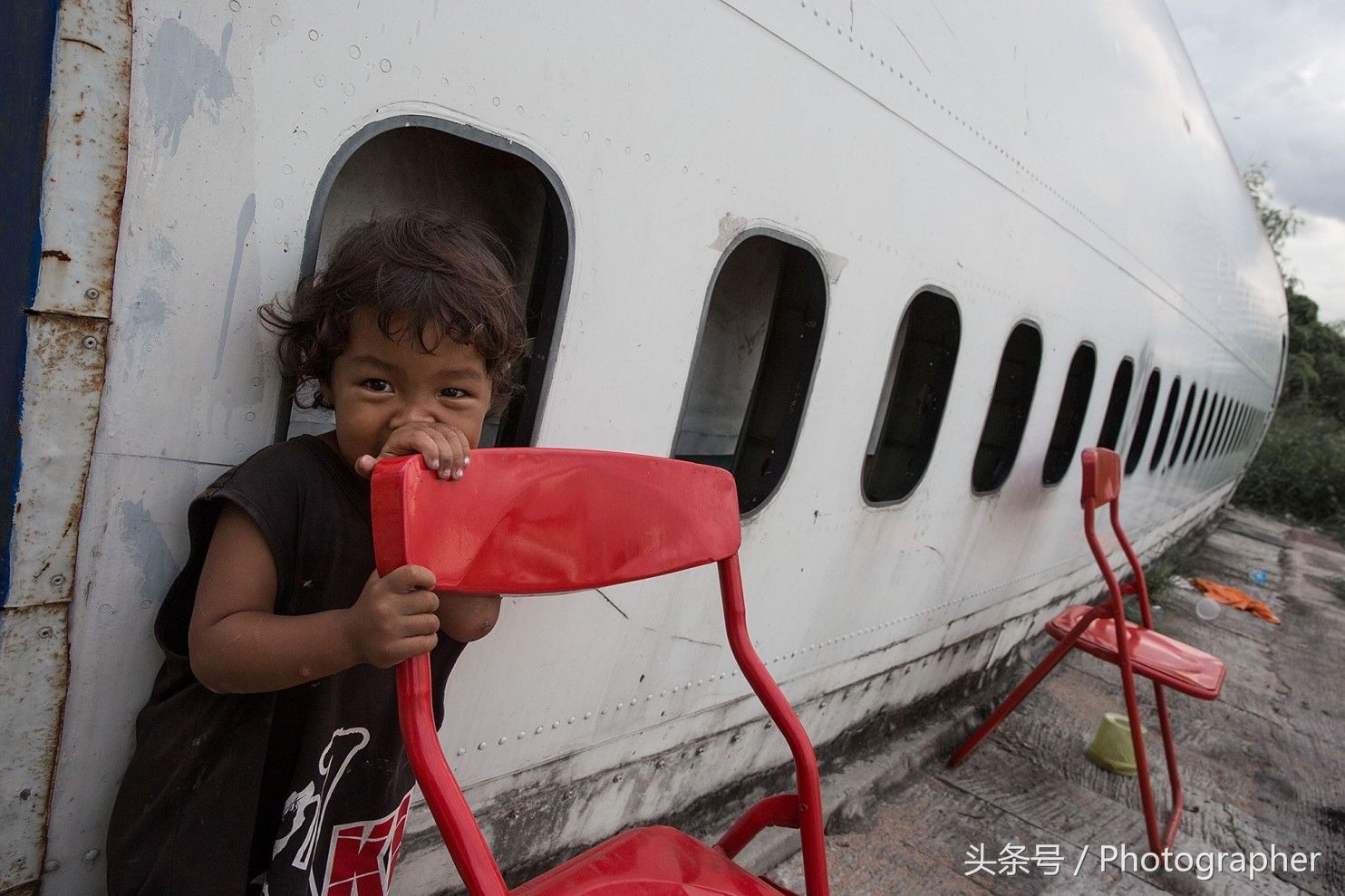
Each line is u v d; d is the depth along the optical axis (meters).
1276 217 31.31
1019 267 2.60
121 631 0.90
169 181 0.81
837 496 2.08
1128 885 2.96
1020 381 3.04
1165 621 7.27
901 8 1.75
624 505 1.01
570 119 1.13
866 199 1.79
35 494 0.80
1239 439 11.31
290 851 0.90
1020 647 4.56
